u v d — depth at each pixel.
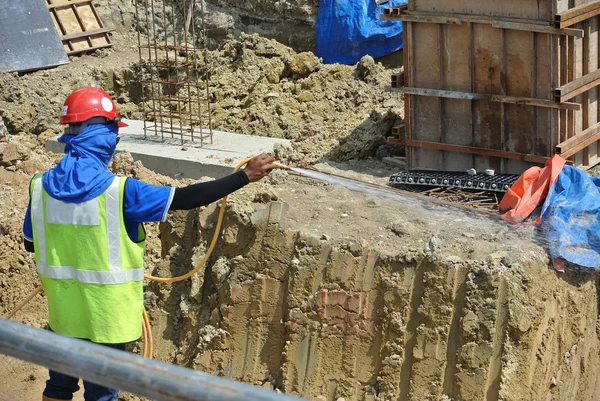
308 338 7.03
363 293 6.90
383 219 7.50
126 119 12.29
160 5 14.80
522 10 8.46
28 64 13.32
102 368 2.74
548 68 8.49
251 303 7.29
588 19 8.66
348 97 11.63
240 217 7.42
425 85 9.41
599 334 7.43
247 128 11.45
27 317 8.12
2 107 12.15
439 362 6.59
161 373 2.66
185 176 9.95
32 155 10.16
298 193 8.08
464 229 7.29
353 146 10.28
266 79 12.31
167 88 13.06
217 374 7.30
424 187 8.97
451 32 9.04
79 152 4.88
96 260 4.83
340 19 12.98
